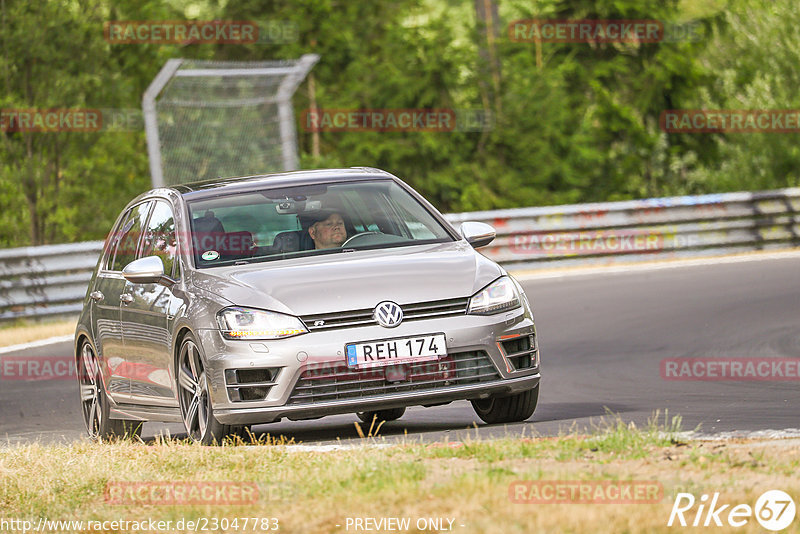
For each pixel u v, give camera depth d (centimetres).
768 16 9988
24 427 3662
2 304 6725
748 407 2930
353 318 2608
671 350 4262
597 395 3453
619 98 12244
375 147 11169
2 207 8981
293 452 2345
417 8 12425
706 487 1761
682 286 6100
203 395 2689
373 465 2033
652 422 2617
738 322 4741
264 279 2694
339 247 2889
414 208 3061
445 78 11262
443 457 2125
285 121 9188
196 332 2661
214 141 9712
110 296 3212
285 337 2577
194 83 9544
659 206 7875
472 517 1672
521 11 12238
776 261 6900
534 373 2733
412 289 2653
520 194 11238
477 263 2794
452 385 2630
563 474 1855
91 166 9125
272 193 3038
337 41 11412
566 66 11981
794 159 9800
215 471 2223
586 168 11638
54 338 5756
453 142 11444
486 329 2655
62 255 6900
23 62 9044
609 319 5216
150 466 2342
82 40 9181
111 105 9412
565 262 7750
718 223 7956
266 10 11612
